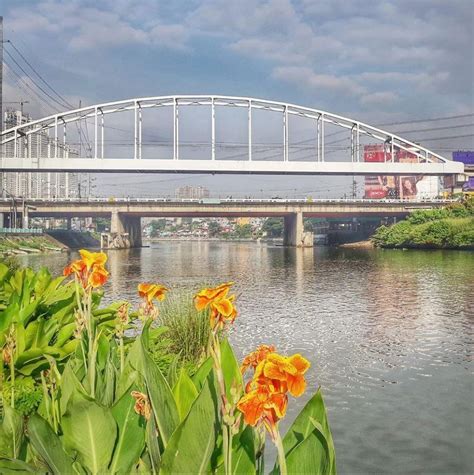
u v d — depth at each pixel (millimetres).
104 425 3244
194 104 116312
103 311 7711
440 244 90500
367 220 157375
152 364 3092
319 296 30906
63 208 120812
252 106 117812
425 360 14477
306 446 2801
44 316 7719
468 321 21141
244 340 17641
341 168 114438
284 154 117562
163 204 120562
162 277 46281
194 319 12680
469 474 7352
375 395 11211
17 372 6191
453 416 9797
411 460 7926
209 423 2750
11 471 3188
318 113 118125
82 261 3916
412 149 118125
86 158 109875
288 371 2154
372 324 20781
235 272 51688
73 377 3492
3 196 131875
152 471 3285
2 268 8922
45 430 3062
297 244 124688
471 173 140000
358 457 8062
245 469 2963
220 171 113000
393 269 50875
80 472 3371
